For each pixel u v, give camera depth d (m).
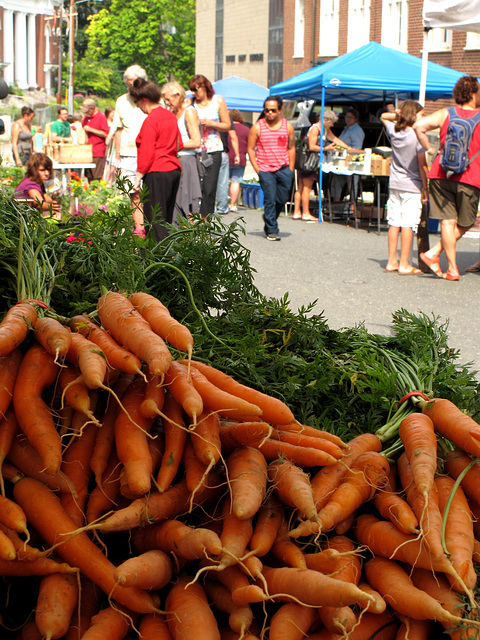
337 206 16.25
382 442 2.72
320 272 9.80
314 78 14.69
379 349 3.44
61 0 64.56
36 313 2.48
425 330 3.61
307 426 2.59
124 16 70.94
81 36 90.88
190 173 9.30
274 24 35.09
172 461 2.22
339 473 2.41
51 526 2.12
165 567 2.05
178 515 2.22
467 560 2.13
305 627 2.01
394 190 9.68
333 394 3.07
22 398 2.23
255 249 11.58
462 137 8.76
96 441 2.30
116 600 2.05
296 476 2.26
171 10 69.94
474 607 2.05
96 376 2.15
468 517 2.28
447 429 2.52
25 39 61.81
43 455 2.13
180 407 2.33
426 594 2.06
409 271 9.85
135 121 9.57
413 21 25.45
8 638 2.12
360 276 9.59
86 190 12.04
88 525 2.07
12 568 2.05
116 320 2.46
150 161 7.80
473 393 3.13
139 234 4.02
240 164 16.11
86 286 3.21
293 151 12.45
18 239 3.28
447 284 9.15
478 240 13.54
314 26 31.44
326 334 3.54
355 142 15.59
